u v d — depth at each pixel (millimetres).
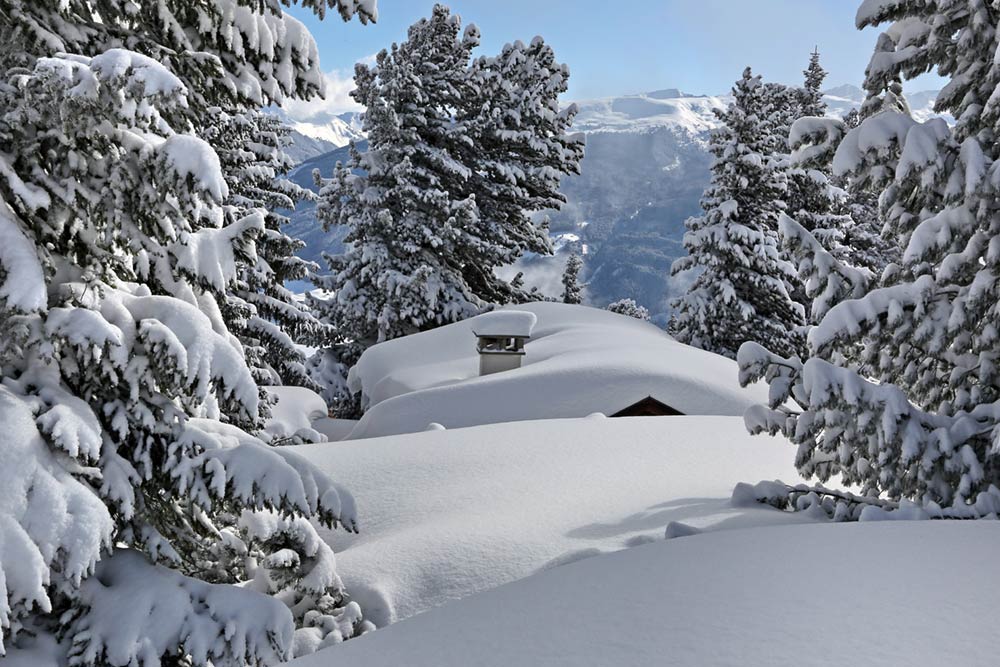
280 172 25672
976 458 7270
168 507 5129
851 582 3537
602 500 9172
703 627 3117
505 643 3174
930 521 4859
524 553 7367
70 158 4570
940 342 8039
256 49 5984
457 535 7836
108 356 4520
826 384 7566
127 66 3941
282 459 5008
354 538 8547
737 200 34125
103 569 4688
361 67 36344
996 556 3863
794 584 3572
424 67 37312
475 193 38531
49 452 4230
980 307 7758
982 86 8711
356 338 35688
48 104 4121
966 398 8102
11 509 3904
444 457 11047
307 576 5836
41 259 4512
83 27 5109
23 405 4227
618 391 20906
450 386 21844
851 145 8539
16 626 3926
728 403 20859
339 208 36344
